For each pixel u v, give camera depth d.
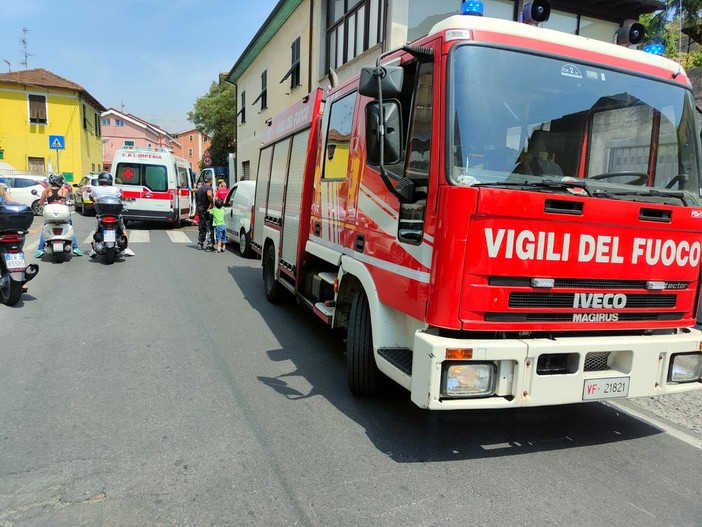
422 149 3.46
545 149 3.46
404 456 3.57
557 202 3.20
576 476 3.40
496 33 3.40
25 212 6.77
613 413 4.50
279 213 7.38
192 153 94.69
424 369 3.13
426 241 3.30
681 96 3.92
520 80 3.42
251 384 4.78
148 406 4.21
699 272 3.80
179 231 18.08
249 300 8.16
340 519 2.85
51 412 4.04
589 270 3.35
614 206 3.34
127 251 11.90
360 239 4.42
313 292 5.86
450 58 3.27
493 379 3.18
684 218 3.59
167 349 5.64
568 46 3.61
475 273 3.10
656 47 4.23
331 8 15.29
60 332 6.06
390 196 3.85
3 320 6.45
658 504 3.12
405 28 10.98
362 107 4.57
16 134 35.00
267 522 2.80
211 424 3.93
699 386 3.71
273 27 20.30
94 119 41.34
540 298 3.27
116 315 6.88
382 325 3.93
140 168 17.55
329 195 5.34
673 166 3.84
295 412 4.21
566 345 3.25
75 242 11.38
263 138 8.98
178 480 3.17
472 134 3.25
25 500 2.92
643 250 3.51
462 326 3.12
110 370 4.96
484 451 3.70
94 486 3.08
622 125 3.70
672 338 3.63
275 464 3.40
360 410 4.30
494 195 3.06
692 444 3.95
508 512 2.97
